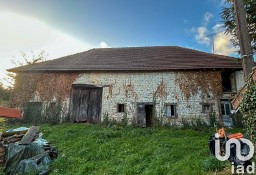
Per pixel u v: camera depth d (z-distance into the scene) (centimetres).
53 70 1817
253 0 907
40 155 872
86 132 1385
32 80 1864
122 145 1098
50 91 1811
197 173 652
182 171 696
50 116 1750
